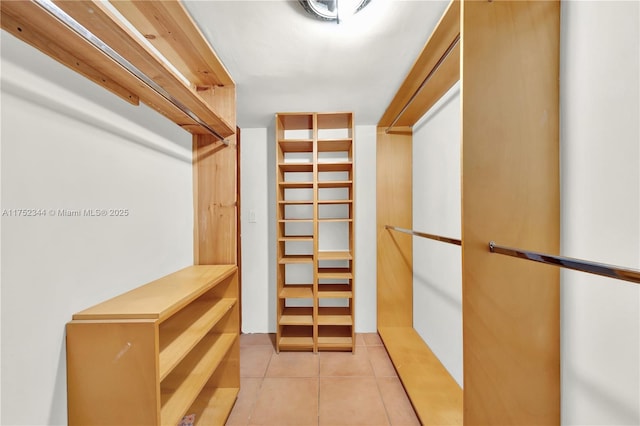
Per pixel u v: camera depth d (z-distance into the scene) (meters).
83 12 0.66
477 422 0.93
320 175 2.65
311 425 1.49
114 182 1.02
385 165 2.53
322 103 2.11
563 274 0.95
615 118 0.77
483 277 0.94
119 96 1.04
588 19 0.85
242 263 2.63
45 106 0.76
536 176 0.95
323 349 2.27
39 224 0.74
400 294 2.54
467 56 0.93
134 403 0.81
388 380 1.88
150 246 1.24
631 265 0.74
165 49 1.30
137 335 0.81
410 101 1.75
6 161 0.67
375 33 1.28
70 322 0.81
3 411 0.65
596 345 0.84
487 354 0.94
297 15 1.15
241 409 1.61
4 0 0.57
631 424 0.75
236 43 1.34
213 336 1.65
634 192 0.73
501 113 0.94
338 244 2.65
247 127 2.62
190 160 1.64
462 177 0.93
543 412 0.95
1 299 0.65
